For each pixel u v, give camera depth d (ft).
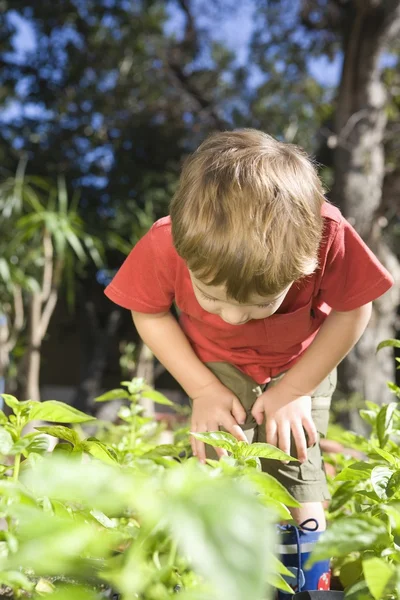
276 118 32.30
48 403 2.79
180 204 4.16
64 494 1.34
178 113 34.04
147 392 5.01
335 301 4.82
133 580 1.66
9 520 2.22
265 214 3.86
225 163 4.12
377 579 1.68
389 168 24.76
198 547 1.13
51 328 35.45
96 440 2.73
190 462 2.05
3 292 10.63
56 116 34.63
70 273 9.84
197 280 4.00
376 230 22.31
